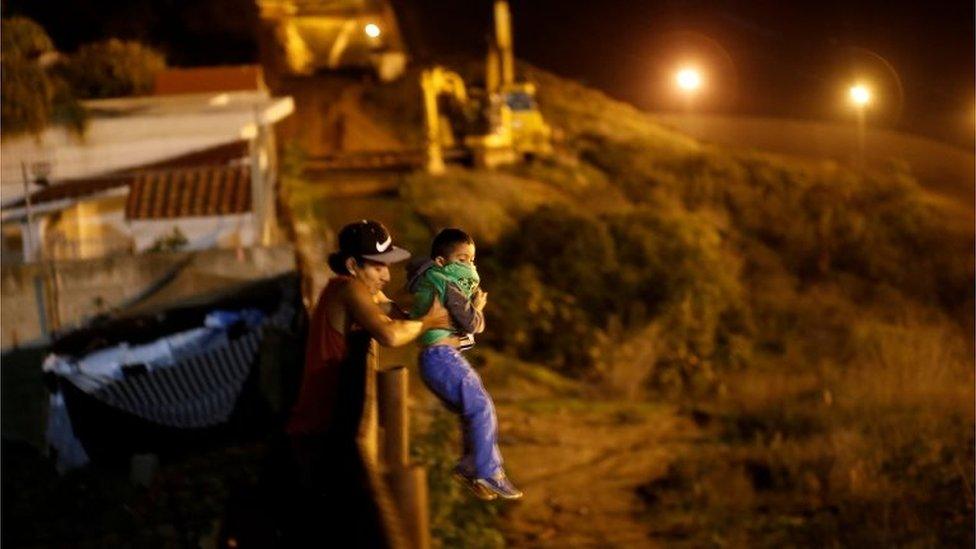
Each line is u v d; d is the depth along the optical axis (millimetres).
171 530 11156
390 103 30844
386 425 5316
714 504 13953
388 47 34688
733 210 27578
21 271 13805
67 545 11000
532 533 13078
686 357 20250
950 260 26656
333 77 33188
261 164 18422
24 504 11820
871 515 13219
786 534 12977
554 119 31891
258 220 17031
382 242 5590
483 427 5848
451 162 28031
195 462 12625
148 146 18000
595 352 19672
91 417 12805
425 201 23766
